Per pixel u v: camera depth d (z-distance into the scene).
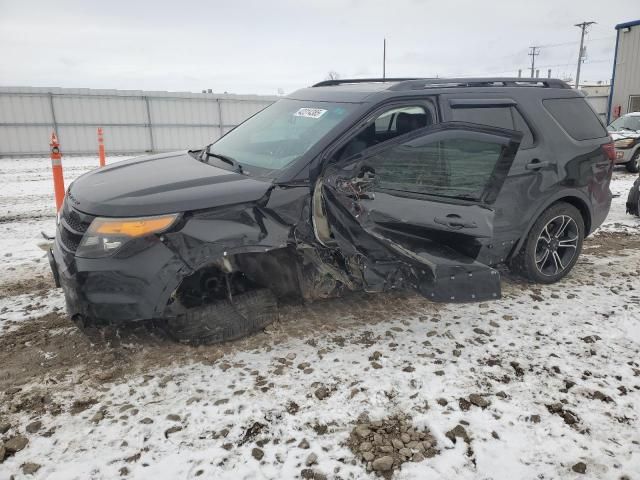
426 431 2.52
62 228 3.10
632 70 21.81
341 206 3.10
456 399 2.77
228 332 3.25
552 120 4.20
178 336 3.16
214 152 4.02
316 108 3.71
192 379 2.93
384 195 3.17
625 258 5.28
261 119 4.22
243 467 2.26
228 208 2.94
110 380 2.92
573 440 2.46
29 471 2.21
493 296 3.35
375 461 2.27
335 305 3.95
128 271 2.75
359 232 3.18
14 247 5.68
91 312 2.79
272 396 2.78
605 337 3.49
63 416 2.59
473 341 3.42
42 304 4.00
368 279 3.30
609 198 4.72
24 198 8.91
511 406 2.71
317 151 3.23
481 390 2.85
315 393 2.80
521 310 3.92
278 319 3.55
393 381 2.93
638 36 21.36
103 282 2.76
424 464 2.29
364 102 3.46
